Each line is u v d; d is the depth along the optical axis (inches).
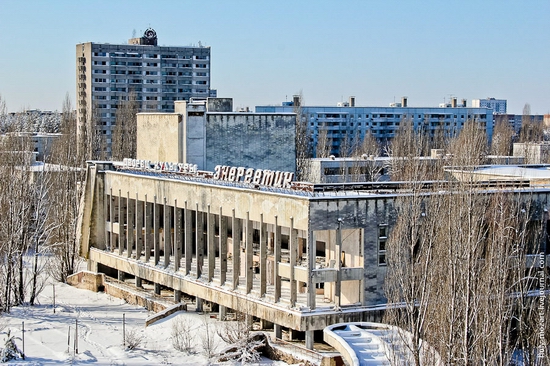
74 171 4985.2
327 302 2957.7
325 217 2778.1
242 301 3083.2
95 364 2842.0
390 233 2874.0
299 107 6663.4
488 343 2297.0
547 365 2342.5
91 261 4222.4
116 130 7755.9
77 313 3577.8
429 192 2805.1
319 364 2613.2
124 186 3951.8
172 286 3535.9
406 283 2517.2
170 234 3900.1
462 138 4953.3
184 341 3014.3
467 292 2300.7
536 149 7071.9
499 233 2559.1
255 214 3026.6
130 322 3395.7
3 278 3715.6
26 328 3331.7
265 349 2871.6
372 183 3016.7
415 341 2306.8
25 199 4015.8
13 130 5349.4
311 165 6186.0
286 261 3122.5
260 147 4062.5
